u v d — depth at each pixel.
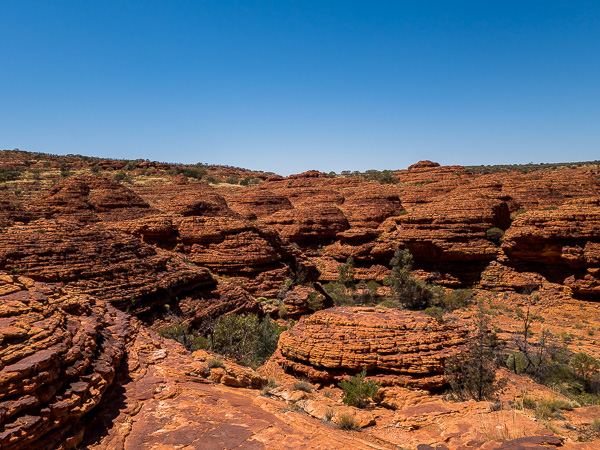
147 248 27.52
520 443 7.80
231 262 36.34
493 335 23.80
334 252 54.00
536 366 20.58
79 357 9.34
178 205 43.78
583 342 27.47
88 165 135.12
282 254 43.84
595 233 36.72
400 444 9.91
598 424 9.45
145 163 148.12
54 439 7.33
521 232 40.06
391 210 68.25
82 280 20.55
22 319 9.23
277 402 12.16
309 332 17.34
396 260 43.53
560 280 38.66
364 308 19.69
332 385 15.76
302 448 8.09
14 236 20.39
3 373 7.09
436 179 97.44
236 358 21.38
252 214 72.50
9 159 129.12
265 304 34.22
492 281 41.69
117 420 8.84
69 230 22.89
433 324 16.88
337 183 108.69
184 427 8.76
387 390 14.12
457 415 11.55
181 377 12.12
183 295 27.25
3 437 6.36
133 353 13.23
